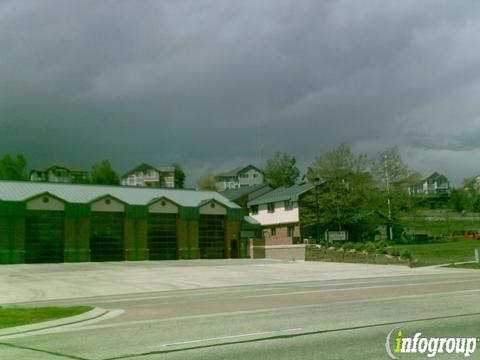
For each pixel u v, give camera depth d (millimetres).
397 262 49281
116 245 59531
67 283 34344
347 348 10250
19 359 10062
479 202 109500
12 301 24578
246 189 90000
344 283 29609
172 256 62906
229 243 66812
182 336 12172
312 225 74750
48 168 130625
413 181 72062
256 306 18453
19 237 54000
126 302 22156
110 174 108938
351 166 71750
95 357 10062
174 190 68625
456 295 19641
